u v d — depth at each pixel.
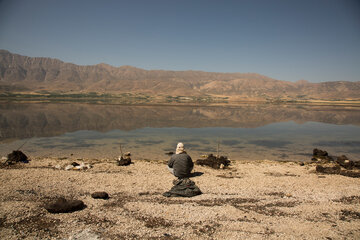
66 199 8.66
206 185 11.02
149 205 8.34
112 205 8.29
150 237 6.33
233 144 25.61
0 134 28.47
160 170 13.91
